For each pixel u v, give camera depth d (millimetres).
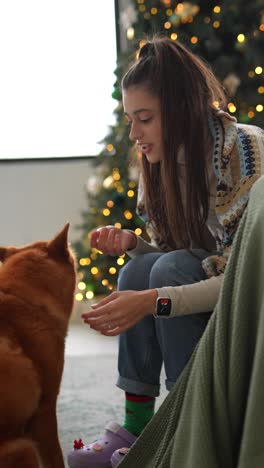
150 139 1684
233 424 1226
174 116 1630
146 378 1696
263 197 1221
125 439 1676
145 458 1406
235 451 1238
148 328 1678
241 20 3248
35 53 4012
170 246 1827
